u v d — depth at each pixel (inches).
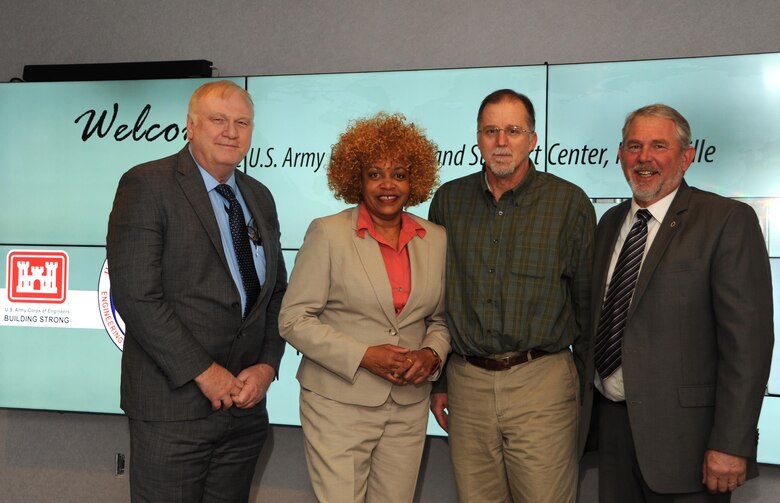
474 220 112.8
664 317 100.6
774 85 130.1
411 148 105.1
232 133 108.8
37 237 155.4
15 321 156.6
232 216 113.1
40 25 161.8
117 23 158.7
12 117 156.1
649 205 105.3
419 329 108.3
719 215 99.8
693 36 137.0
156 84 151.6
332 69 150.2
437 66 146.3
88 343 153.9
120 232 104.5
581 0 140.9
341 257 103.1
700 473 100.0
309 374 106.5
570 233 110.7
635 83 135.4
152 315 102.7
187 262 106.7
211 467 114.4
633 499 108.1
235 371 112.0
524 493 109.1
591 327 110.3
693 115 133.1
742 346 95.3
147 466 107.3
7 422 165.5
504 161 108.3
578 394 113.4
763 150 130.6
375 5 148.5
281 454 155.4
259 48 153.2
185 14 156.2
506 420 108.7
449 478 149.3
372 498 106.9
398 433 105.4
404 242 106.5
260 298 114.0
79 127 154.1
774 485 136.9
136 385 107.7
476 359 110.6
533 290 108.0
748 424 94.9
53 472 163.3
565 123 138.1
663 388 100.6
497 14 144.1
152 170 107.4
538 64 139.6
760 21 134.6
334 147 111.2
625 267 106.0
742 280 96.4
